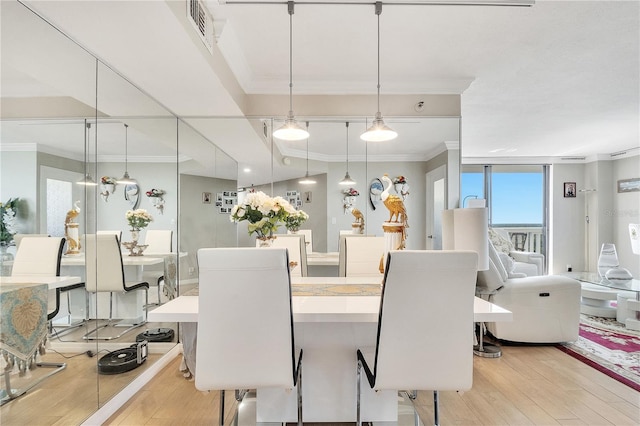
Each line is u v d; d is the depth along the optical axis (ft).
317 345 5.98
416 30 7.28
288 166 10.75
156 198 8.78
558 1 6.30
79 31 5.21
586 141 17.83
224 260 4.09
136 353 7.61
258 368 4.30
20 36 5.06
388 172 10.52
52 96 5.90
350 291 6.04
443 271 4.09
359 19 6.86
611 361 8.86
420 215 10.46
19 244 4.99
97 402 6.44
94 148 6.81
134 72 6.72
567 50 8.18
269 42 7.77
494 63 8.89
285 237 9.08
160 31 5.24
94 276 6.73
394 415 6.00
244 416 6.27
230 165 11.42
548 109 12.54
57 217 5.79
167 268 9.17
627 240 20.25
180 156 9.72
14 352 4.86
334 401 5.99
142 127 8.32
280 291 4.18
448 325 4.21
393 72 9.48
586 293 13.53
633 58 8.59
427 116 10.14
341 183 10.66
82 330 6.32
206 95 8.05
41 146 5.56
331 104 10.16
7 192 4.88
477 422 6.15
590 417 6.31
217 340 4.25
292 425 5.97
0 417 4.69
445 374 4.28
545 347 9.91
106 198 7.13
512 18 6.85
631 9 6.53
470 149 19.89
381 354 4.26
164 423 6.15
